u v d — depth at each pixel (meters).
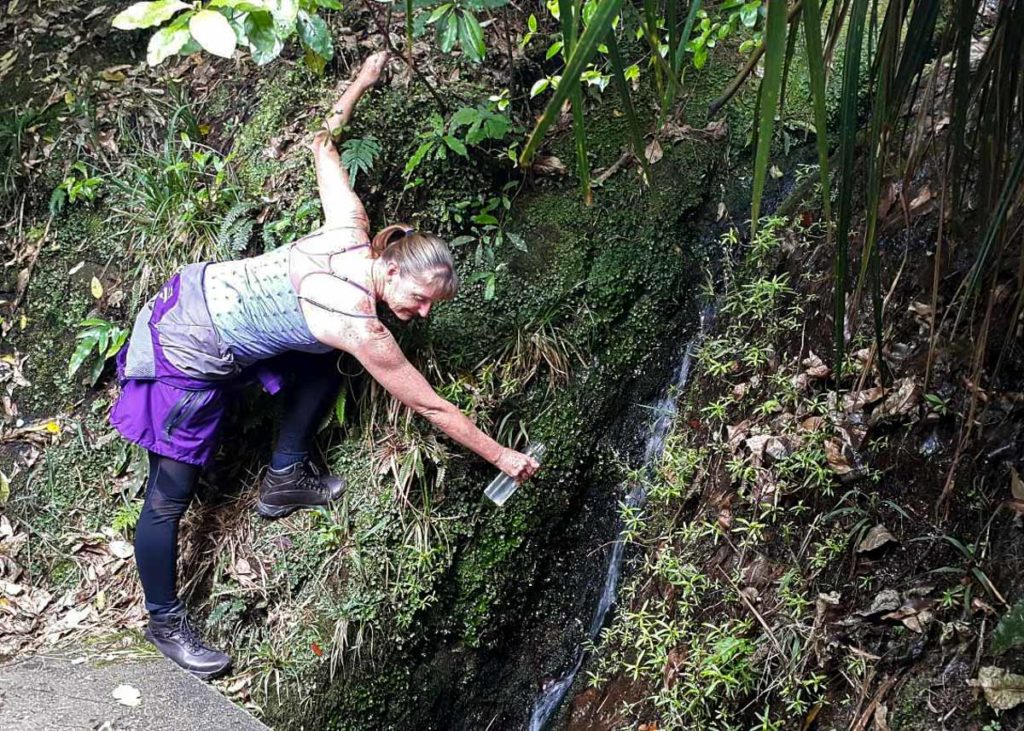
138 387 2.86
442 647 3.21
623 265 3.43
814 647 2.54
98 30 3.93
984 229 1.84
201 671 2.94
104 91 3.79
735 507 2.94
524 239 3.43
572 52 1.05
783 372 3.04
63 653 3.00
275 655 2.99
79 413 3.46
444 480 3.19
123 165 3.61
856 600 2.56
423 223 3.37
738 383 3.21
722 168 3.59
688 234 3.53
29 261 3.59
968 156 2.23
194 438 2.88
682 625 2.86
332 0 2.43
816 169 3.44
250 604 3.10
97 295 3.49
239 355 2.84
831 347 2.97
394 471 3.13
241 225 3.31
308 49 2.59
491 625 3.27
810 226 3.25
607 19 0.94
